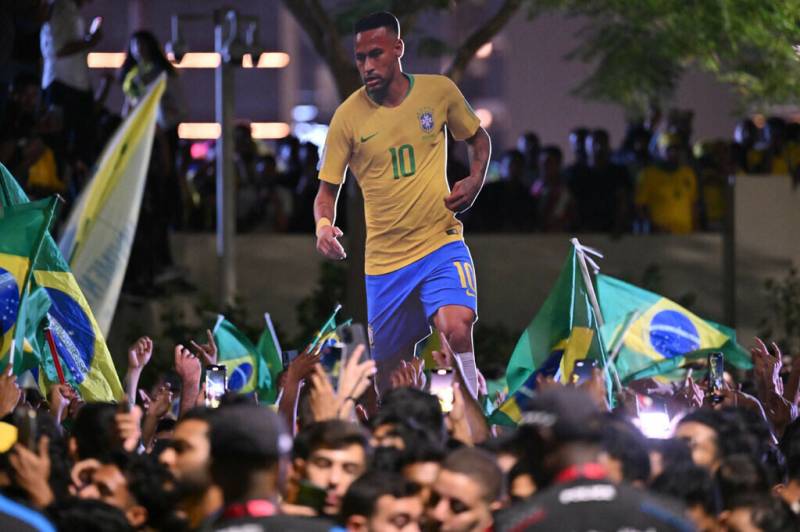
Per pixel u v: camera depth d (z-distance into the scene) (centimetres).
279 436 715
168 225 2588
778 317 2773
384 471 796
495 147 4256
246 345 1535
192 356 1199
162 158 2531
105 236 1692
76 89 2409
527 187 2781
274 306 2733
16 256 1302
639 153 2809
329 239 1634
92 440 954
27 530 739
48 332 1373
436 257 1633
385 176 1634
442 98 1631
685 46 2364
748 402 1290
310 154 2770
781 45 2256
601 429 751
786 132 2833
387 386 1662
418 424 934
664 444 903
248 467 707
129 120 1714
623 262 2764
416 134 1627
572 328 1423
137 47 2531
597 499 715
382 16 1620
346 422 861
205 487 848
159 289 2573
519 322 2764
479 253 2766
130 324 2523
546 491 725
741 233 2769
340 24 2550
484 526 792
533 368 1438
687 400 1299
